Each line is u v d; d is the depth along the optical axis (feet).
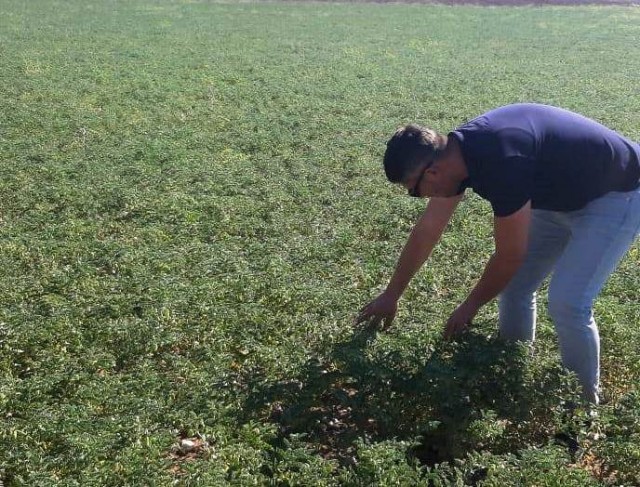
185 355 12.74
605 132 9.99
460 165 9.55
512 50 55.83
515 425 10.50
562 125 9.82
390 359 10.90
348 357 10.96
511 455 9.64
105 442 9.68
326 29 64.59
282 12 75.61
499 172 9.35
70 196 20.02
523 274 11.25
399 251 17.21
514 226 9.59
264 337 12.96
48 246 16.49
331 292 14.24
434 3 87.20
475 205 20.33
